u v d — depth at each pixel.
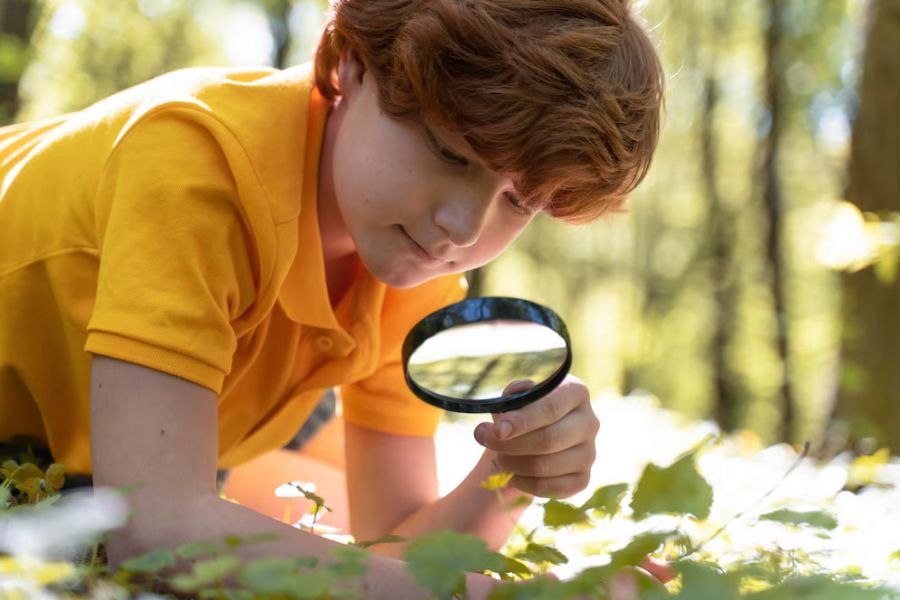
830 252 3.94
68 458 2.25
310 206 2.03
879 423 5.27
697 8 17.09
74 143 2.09
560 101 1.76
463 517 2.20
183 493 1.66
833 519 1.76
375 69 1.88
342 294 2.28
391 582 1.59
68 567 1.26
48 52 11.55
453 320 1.88
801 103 16.66
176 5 13.59
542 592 1.34
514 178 1.82
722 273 19.19
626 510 2.34
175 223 1.78
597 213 2.00
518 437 1.97
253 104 1.98
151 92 2.02
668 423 6.82
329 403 3.42
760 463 3.96
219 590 1.32
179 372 1.72
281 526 1.66
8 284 2.07
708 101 17.97
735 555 2.08
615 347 23.92
